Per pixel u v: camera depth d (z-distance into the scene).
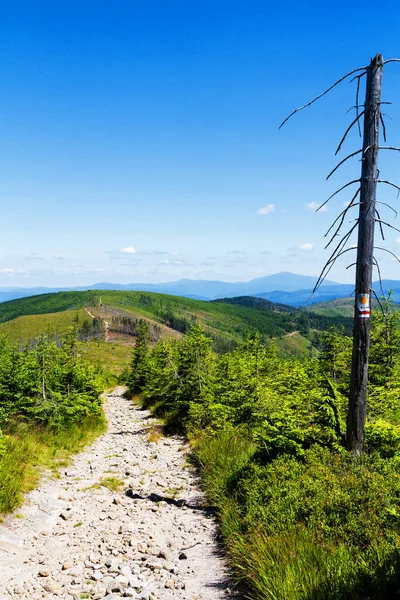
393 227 7.68
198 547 7.45
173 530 8.37
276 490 7.41
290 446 9.02
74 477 12.28
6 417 14.59
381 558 4.86
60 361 20.97
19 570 6.46
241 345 27.31
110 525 8.65
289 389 13.04
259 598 5.07
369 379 12.15
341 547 5.29
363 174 7.88
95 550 7.38
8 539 7.46
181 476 12.21
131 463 14.16
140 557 7.09
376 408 10.47
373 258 7.98
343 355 13.05
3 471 9.99
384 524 5.82
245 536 6.75
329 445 8.98
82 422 19.56
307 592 4.60
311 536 5.80
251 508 7.30
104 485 11.41
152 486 11.38
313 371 13.80
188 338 20.77
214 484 10.03
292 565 5.19
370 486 6.62
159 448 16.38
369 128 7.74
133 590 5.79
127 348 149.25
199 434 16.19
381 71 7.67
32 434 14.80
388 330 12.36
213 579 6.20
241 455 10.96
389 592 4.35
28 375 16.78
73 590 5.85
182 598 5.63
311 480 7.26
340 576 4.70
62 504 9.86
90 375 22.73
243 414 13.27
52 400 17.05
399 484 6.59
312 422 9.66
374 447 8.73
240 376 14.81
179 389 20.23
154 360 30.72
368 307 8.02
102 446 17.38
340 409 9.72
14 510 8.82
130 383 43.44
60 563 6.82
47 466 12.74
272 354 24.28
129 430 21.59
